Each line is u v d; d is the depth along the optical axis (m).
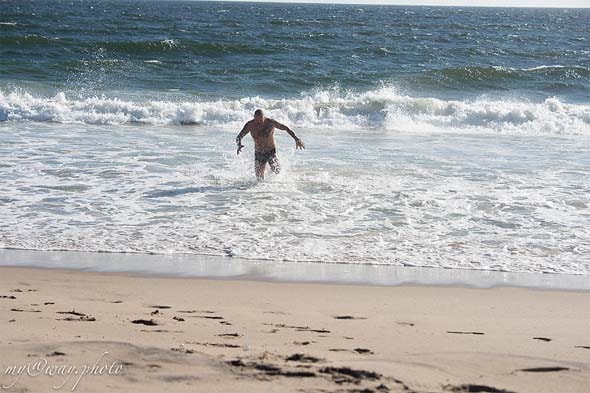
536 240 10.48
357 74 33.91
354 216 11.52
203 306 7.27
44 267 8.88
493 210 12.00
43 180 13.41
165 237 10.30
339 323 6.61
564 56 46.88
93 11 105.44
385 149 17.98
